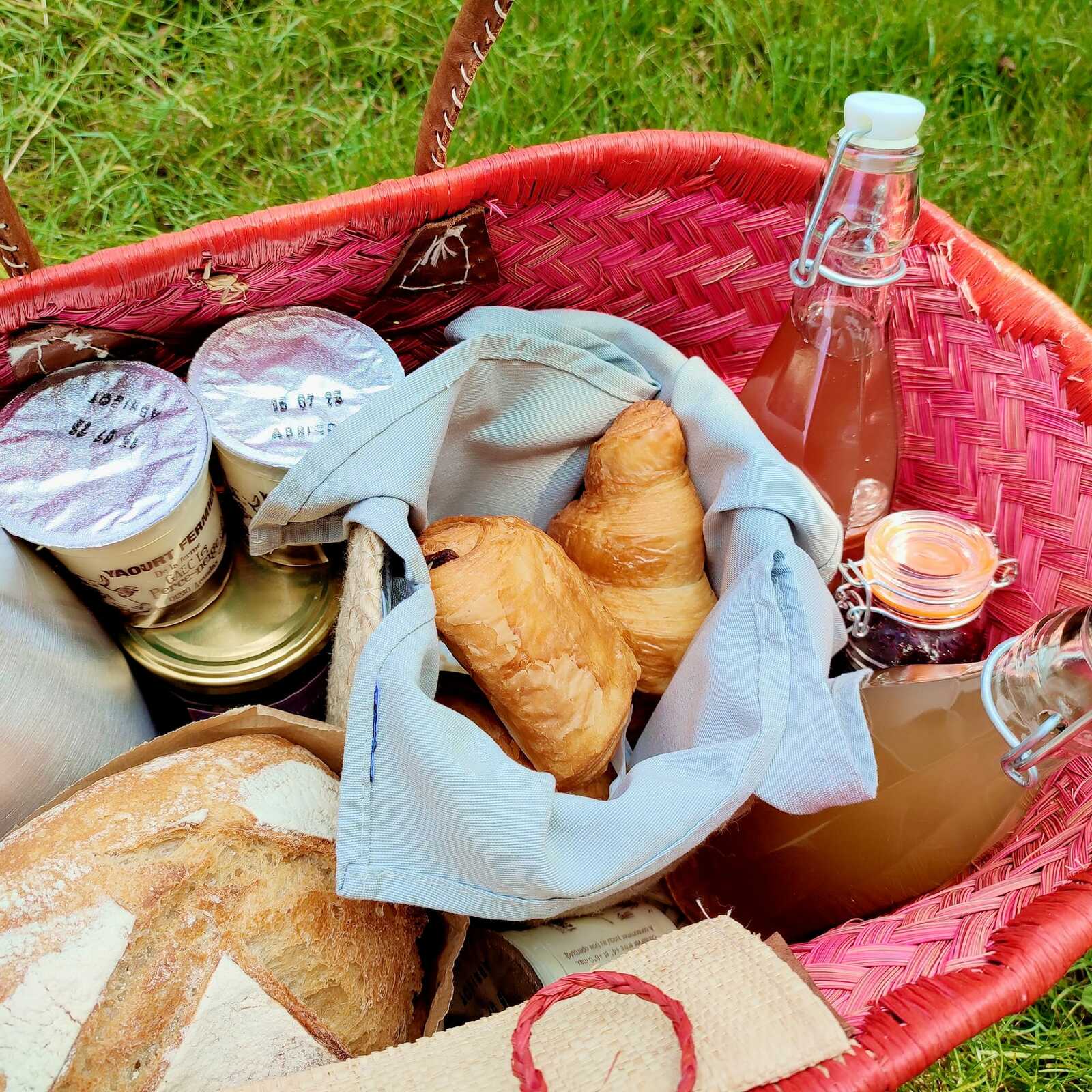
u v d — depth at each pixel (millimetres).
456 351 739
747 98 1591
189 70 1486
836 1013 530
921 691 707
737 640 678
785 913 754
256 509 796
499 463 849
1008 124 1672
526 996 674
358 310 861
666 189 847
